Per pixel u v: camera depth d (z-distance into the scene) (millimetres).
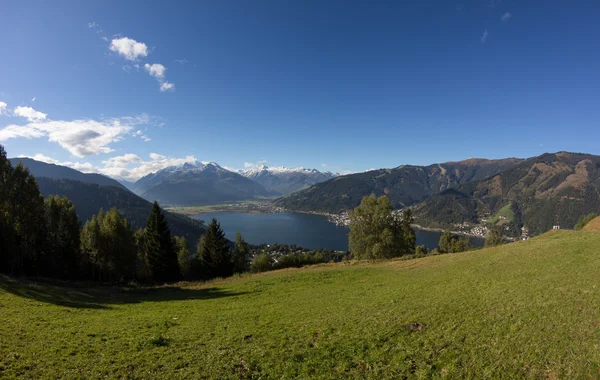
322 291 31797
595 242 29234
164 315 22688
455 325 15711
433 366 12078
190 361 13422
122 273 63188
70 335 16016
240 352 14336
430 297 22453
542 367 11109
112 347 14734
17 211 45844
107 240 60188
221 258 63812
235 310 24547
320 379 11883
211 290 37750
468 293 21609
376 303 22844
